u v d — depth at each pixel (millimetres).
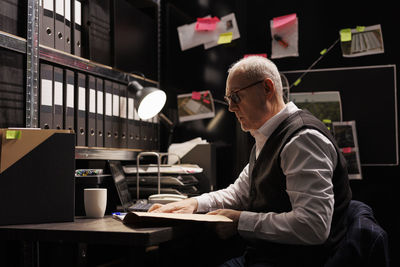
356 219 1304
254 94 1453
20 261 1568
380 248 1201
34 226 1336
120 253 2436
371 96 2494
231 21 2721
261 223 1341
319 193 1254
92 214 1566
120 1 2211
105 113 2053
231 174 2652
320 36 2592
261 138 1502
